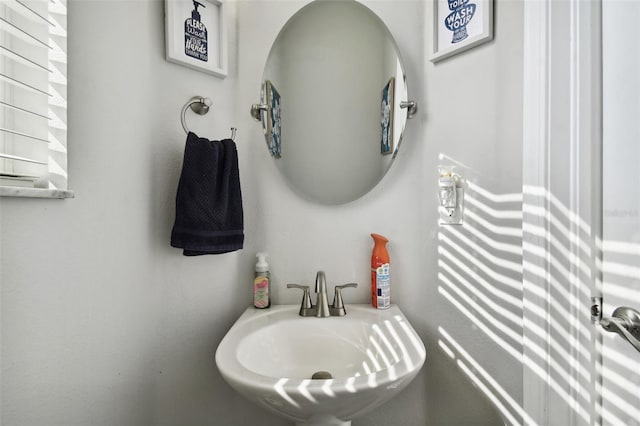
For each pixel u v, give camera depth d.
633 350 0.71
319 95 1.22
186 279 1.08
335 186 1.22
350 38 1.21
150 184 0.99
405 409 1.19
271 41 1.22
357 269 1.23
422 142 1.19
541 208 0.87
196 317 1.10
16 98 0.78
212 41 1.13
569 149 0.84
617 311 0.71
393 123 1.20
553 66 0.86
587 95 0.80
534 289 0.89
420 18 1.20
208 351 1.13
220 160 1.06
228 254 1.17
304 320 1.08
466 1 1.07
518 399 0.94
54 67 0.78
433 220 1.16
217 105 1.15
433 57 1.14
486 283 1.02
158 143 1.01
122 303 0.92
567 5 0.84
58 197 0.74
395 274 1.22
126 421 0.93
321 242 1.22
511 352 0.96
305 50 1.22
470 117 1.06
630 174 0.70
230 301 1.18
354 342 1.05
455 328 1.10
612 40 0.74
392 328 1.00
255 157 1.21
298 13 1.21
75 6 0.82
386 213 1.22
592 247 0.79
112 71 0.89
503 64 0.98
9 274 0.70
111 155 0.89
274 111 1.21
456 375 1.10
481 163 1.04
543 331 0.87
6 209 0.69
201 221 0.98
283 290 1.22
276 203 1.22
